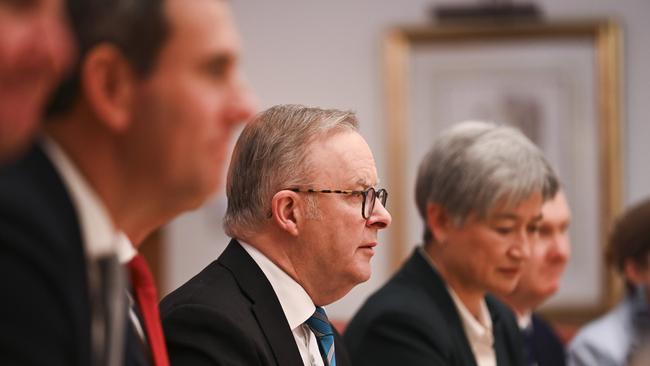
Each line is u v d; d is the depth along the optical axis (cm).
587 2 853
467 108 852
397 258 841
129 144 149
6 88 123
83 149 149
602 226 844
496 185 400
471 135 417
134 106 146
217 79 152
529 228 415
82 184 148
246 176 324
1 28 121
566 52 848
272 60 870
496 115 850
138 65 144
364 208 322
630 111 847
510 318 458
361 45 862
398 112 849
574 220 848
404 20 862
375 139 857
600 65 845
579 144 848
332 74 864
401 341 387
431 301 404
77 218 142
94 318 144
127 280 195
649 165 844
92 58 142
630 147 845
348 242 319
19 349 126
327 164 319
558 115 848
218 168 155
